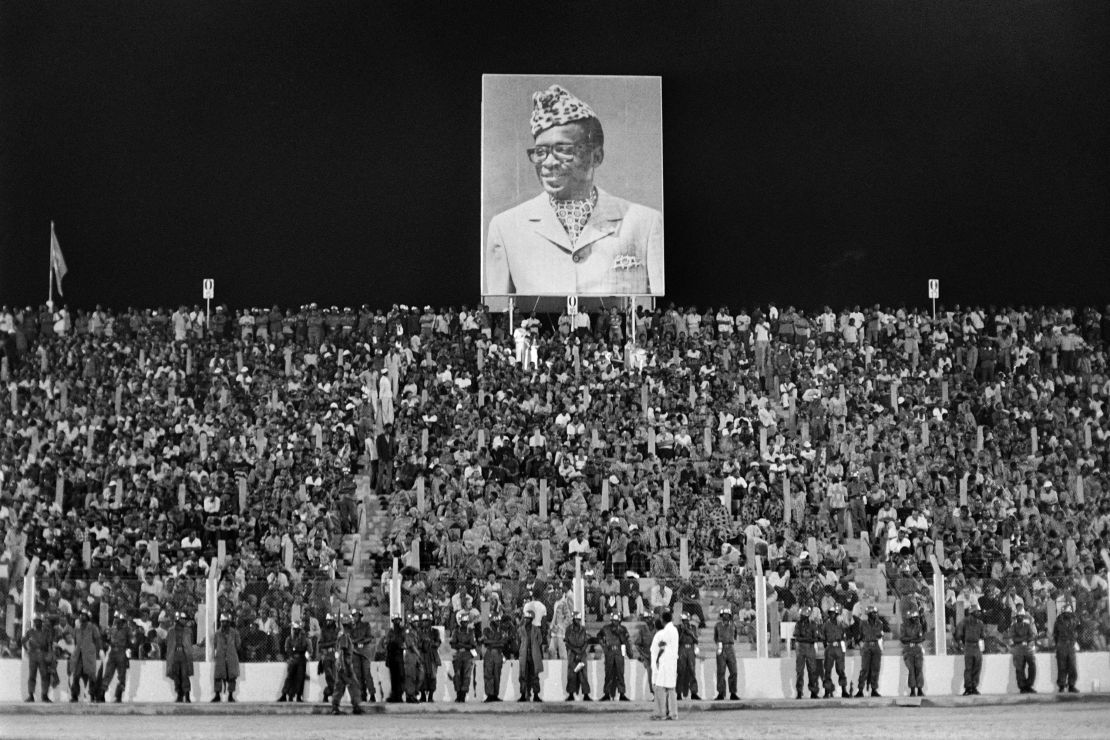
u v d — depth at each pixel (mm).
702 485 45875
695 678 34438
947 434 50750
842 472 46719
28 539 42688
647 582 40156
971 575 41281
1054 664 36062
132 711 33531
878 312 57938
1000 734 30188
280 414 50125
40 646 34500
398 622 34750
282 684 34875
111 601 35844
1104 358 58781
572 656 34531
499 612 36438
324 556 40219
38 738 29828
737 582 38031
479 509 43125
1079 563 43312
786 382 53500
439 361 53281
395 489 45656
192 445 48031
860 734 30328
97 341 56031
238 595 35875
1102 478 49906
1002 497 46750
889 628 36906
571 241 56906
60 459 47688
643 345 55062
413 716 32969
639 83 57750
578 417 49375
